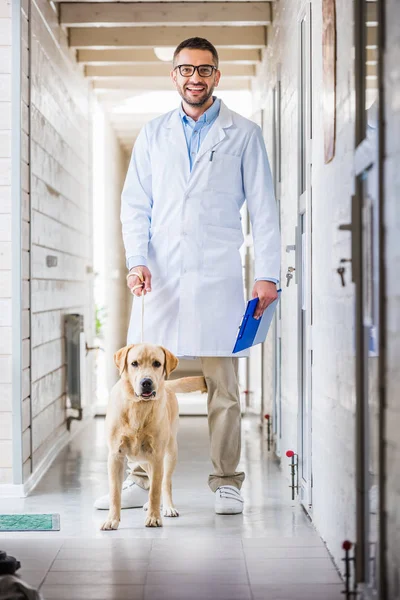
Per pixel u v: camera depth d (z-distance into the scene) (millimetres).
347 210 2791
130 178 4059
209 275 3865
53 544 3258
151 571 2898
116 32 6527
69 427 6062
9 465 4223
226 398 3898
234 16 6105
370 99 2562
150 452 3570
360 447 2449
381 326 2168
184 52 3852
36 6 4816
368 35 2506
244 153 3957
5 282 4250
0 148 4250
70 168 6387
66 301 6152
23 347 4309
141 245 3938
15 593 2438
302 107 4250
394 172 2049
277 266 3895
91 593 2668
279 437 5145
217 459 3889
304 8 4074
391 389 2111
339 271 2771
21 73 4281
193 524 3609
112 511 3555
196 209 3883
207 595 2646
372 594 2373
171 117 3998
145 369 3459
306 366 3930
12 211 4246
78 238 6871
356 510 2479
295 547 3215
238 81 8148
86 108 7492
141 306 3912
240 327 3547
